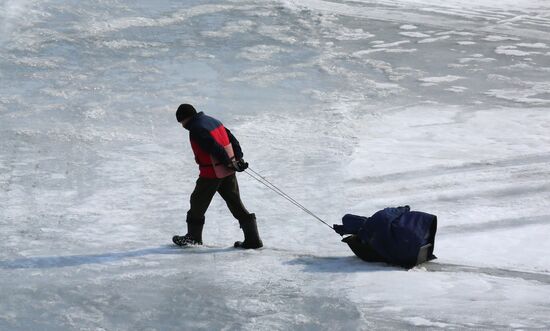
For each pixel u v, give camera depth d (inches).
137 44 2180.1
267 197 1207.6
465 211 1146.7
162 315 741.3
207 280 846.5
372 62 2071.9
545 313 733.9
